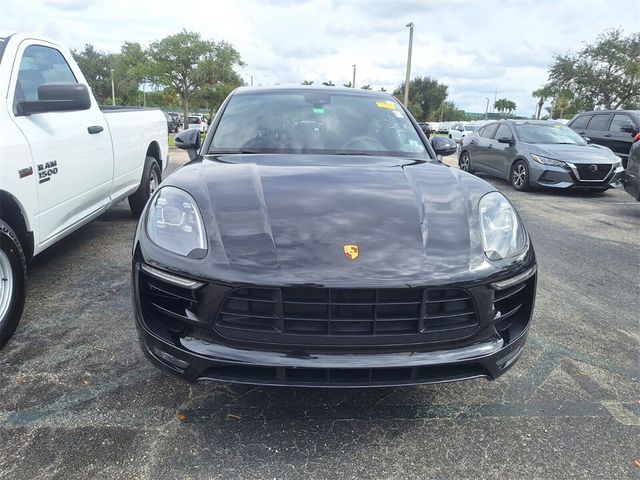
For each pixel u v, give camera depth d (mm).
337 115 3637
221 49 30359
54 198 3557
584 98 31812
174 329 2223
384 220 2320
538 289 4234
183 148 3740
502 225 2473
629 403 2604
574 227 6691
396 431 2348
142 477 2014
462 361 2139
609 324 3562
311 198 2453
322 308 2047
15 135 3115
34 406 2439
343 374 2074
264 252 2123
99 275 4188
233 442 2238
